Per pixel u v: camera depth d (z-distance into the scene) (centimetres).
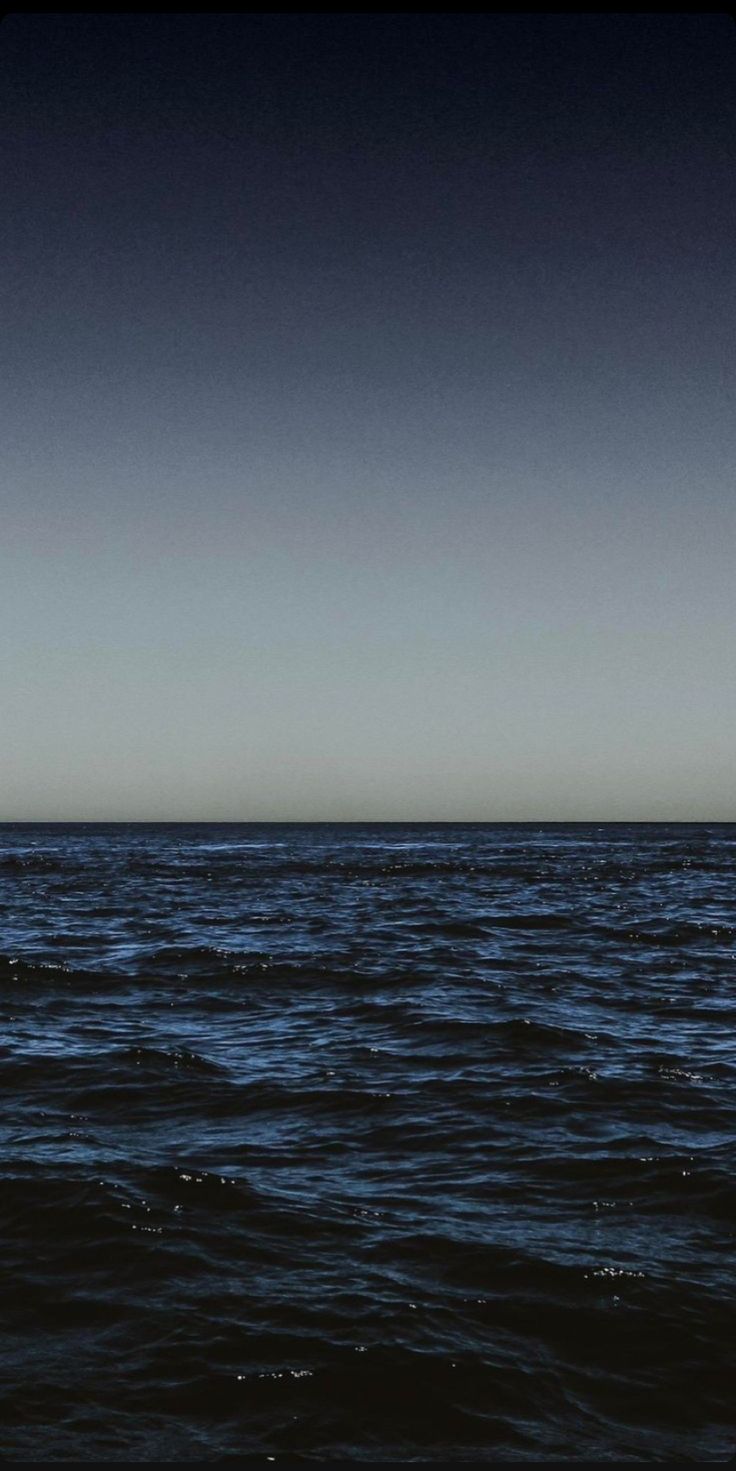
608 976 2247
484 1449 630
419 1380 692
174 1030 1691
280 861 7744
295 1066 1448
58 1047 1559
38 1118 1217
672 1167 1050
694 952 2659
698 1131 1166
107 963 2417
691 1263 848
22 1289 806
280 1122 1204
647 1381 697
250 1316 765
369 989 2056
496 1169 1049
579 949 2697
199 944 2752
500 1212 944
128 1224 910
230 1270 834
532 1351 727
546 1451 630
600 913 3666
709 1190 993
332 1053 1523
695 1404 675
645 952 2650
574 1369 707
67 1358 714
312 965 2361
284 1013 1833
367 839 14612
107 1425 645
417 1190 995
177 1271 832
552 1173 1037
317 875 6016
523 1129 1173
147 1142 1134
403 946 2720
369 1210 948
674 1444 639
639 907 3912
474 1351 724
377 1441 636
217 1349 723
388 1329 748
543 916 3525
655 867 6788
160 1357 714
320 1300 788
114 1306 780
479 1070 1424
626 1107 1255
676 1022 1752
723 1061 1479
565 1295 797
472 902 4125
